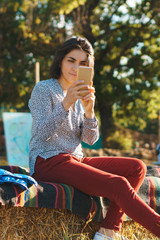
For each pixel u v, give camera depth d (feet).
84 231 7.45
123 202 6.70
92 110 7.71
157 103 34.47
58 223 7.14
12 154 21.75
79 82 7.04
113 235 7.03
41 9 30.09
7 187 6.37
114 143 34.45
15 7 32.12
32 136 7.57
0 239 6.35
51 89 7.64
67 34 30.89
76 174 7.14
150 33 32.14
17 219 6.63
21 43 34.45
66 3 27.73
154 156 30.71
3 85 37.60
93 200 7.46
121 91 32.45
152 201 8.18
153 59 32.12
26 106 13.57
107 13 31.83
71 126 7.69
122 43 32.12
